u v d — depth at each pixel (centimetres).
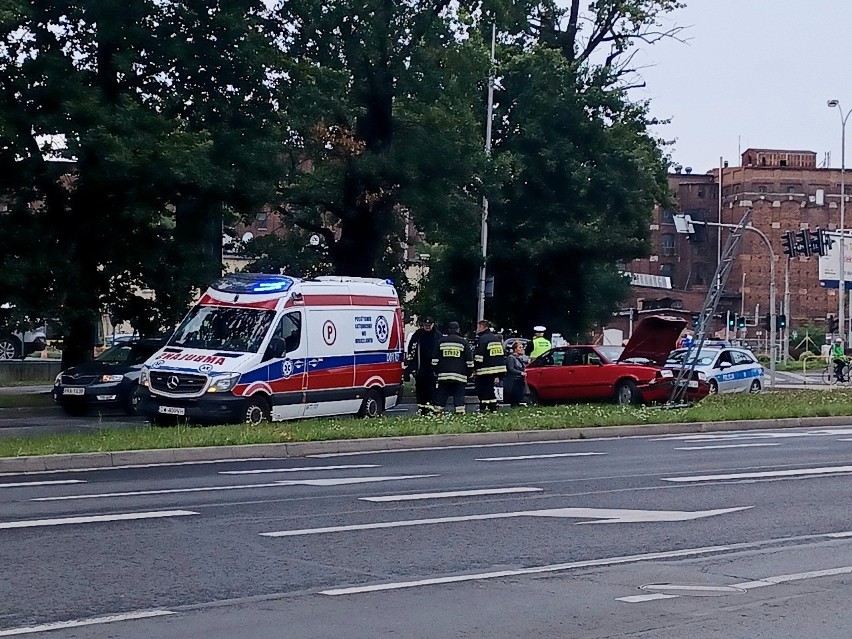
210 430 1875
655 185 4503
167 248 3009
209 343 2138
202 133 2870
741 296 9481
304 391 2180
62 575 866
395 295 2452
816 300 9400
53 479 1453
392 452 1862
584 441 2122
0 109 2761
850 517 1195
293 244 4028
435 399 2381
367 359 2334
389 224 3700
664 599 814
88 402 2602
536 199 4375
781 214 9444
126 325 5459
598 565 934
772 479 1511
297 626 726
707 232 9888
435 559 948
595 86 4353
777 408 2653
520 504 1258
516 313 4616
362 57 3369
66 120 2766
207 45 2997
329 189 3550
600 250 4391
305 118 3161
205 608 771
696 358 2717
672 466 1664
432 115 3441
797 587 861
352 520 1133
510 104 4344
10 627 712
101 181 2827
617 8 4366
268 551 970
